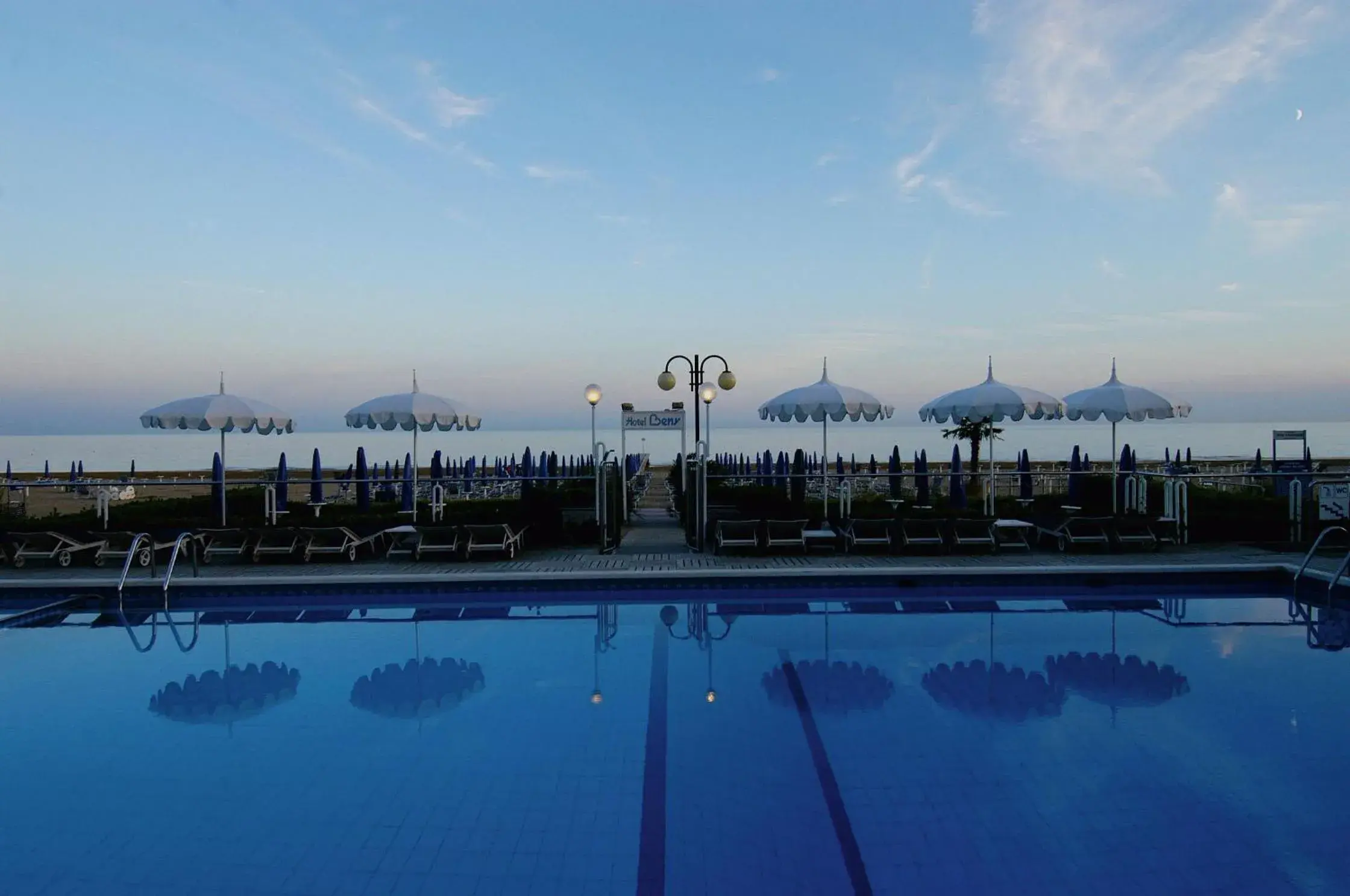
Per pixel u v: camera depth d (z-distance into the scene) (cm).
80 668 680
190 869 348
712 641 748
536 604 920
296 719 545
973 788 419
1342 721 519
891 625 799
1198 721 521
